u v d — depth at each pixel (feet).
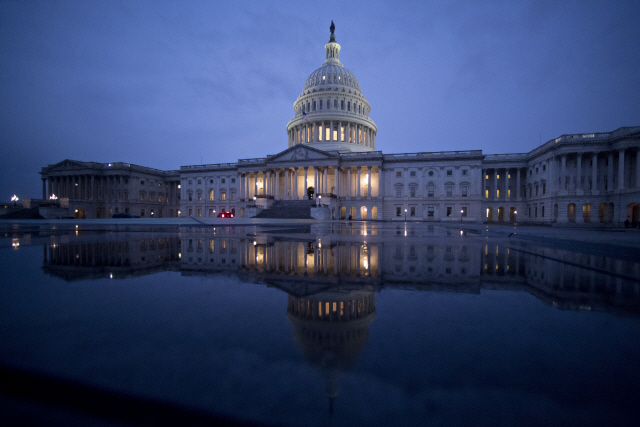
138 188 281.74
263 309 9.26
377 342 6.74
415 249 27.09
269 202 210.59
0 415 4.20
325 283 13.29
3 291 11.39
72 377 5.02
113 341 6.63
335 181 219.20
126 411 4.20
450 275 15.21
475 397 4.45
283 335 7.13
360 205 220.64
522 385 4.87
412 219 215.72
